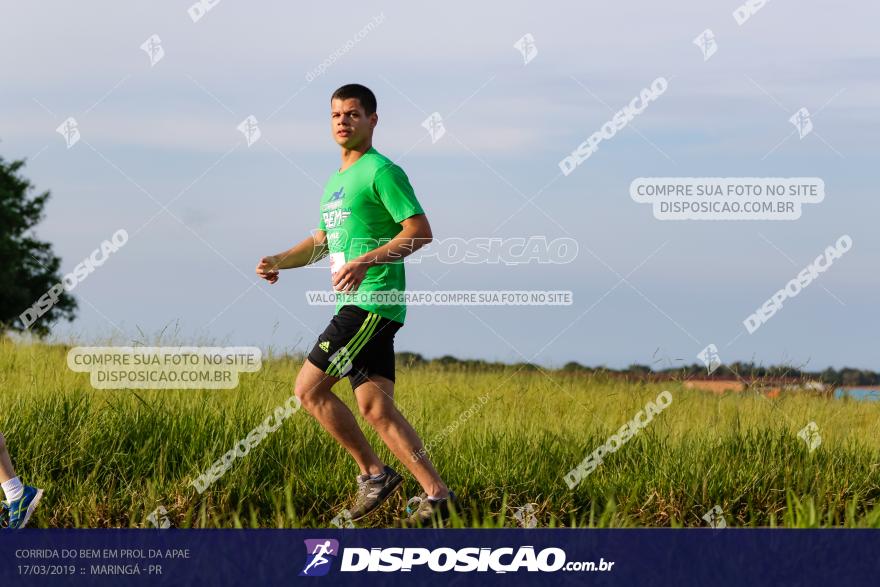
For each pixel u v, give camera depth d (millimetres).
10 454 7242
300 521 6797
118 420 7672
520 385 10734
